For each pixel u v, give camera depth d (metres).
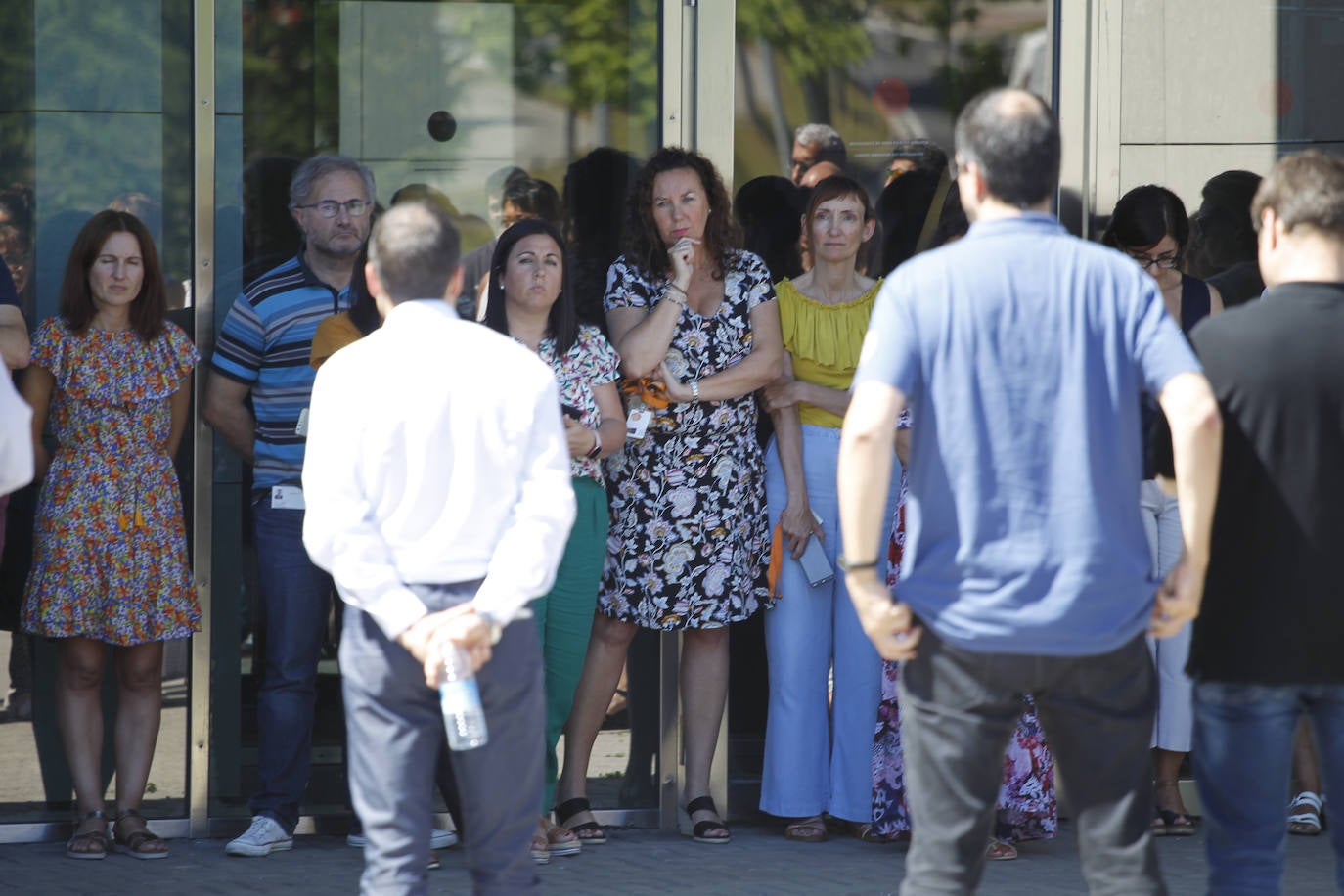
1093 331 11.36
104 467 18.53
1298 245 12.39
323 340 18.84
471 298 21.17
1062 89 21.36
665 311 19.06
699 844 19.98
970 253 11.55
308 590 19.14
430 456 12.20
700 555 19.44
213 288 20.17
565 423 18.20
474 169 21.09
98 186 20.09
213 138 20.12
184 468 20.20
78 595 18.36
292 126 20.45
